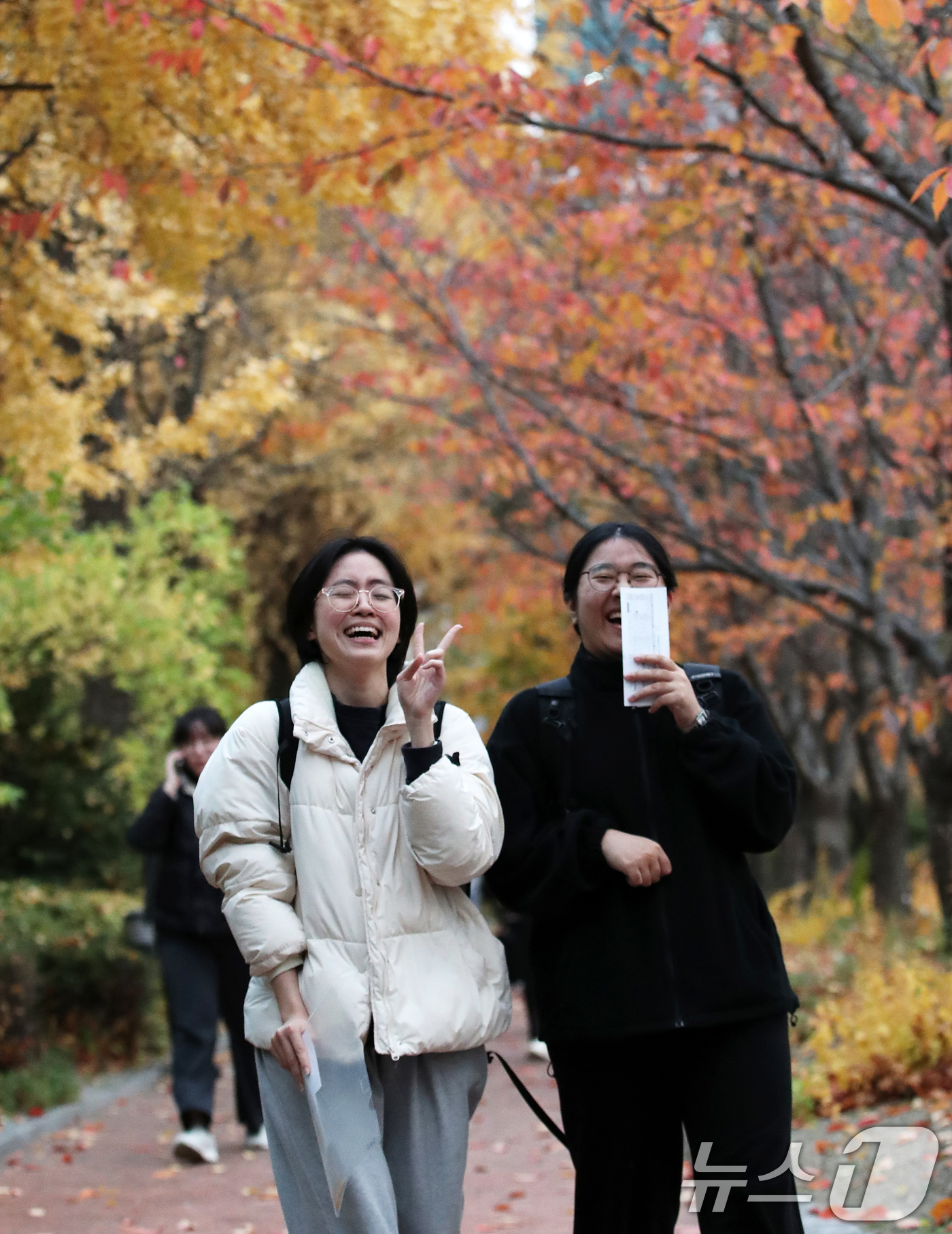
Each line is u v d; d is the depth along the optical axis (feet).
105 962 40.86
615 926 14.17
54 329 34.63
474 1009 13.35
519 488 59.36
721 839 14.56
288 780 13.58
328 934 13.23
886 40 35.12
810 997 41.04
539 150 32.04
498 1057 14.35
